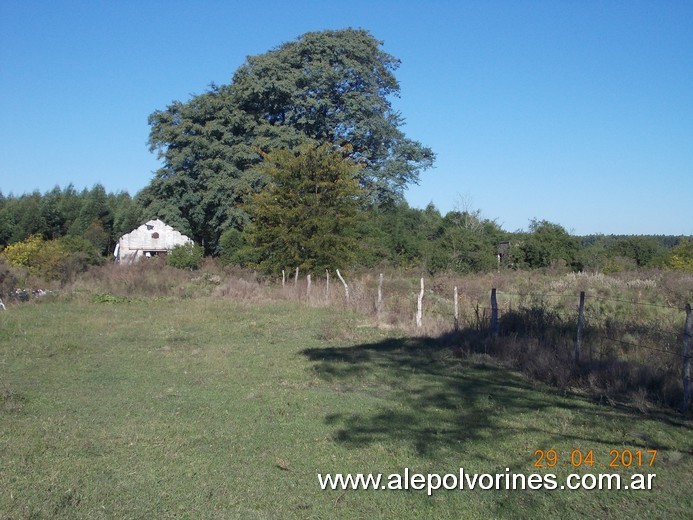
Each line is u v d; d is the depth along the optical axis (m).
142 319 19.48
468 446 7.59
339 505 5.95
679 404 9.12
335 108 42.66
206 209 46.19
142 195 49.88
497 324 13.93
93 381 11.12
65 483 6.28
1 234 56.53
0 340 15.23
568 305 18.03
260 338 16.11
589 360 11.11
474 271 35.69
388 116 44.03
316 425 8.45
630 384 10.10
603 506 5.95
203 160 45.12
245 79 42.66
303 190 29.67
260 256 31.73
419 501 6.06
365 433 8.09
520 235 41.09
